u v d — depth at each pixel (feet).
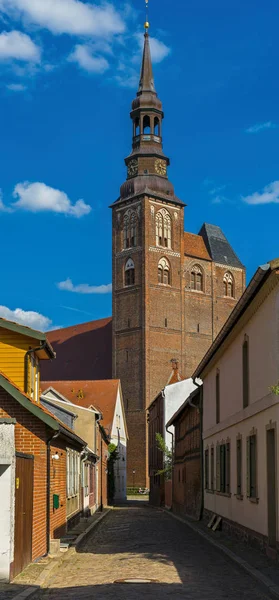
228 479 90.38
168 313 310.86
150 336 304.09
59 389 279.08
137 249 311.47
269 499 65.16
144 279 306.55
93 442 154.20
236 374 84.28
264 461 67.05
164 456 190.60
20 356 71.15
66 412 135.54
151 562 63.16
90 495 135.74
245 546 73.05
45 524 65.92
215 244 336.49
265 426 66.59
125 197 318.45
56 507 72.02
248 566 56.54
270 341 63.98
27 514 55.83
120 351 311.68
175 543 82.33
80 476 111.75
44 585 50.08
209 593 46.37
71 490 95.81
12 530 49.32
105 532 100.68
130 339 308.60
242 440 79.61
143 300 305.53
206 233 338.75
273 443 66.08
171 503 173.17
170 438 200.64
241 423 80.74
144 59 324.39
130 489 295.28
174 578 53.21
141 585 49.75
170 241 317.01
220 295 329.52
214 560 65.21
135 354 305.53
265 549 65.26
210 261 328.29
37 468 61.52
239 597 44.86
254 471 73.26
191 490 132.57
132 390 303.89
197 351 317.01
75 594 46.14
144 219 310.04
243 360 78.95
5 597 43.09
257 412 69.82
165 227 316.60
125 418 297.33
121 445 282.36
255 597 44.91
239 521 81.05
